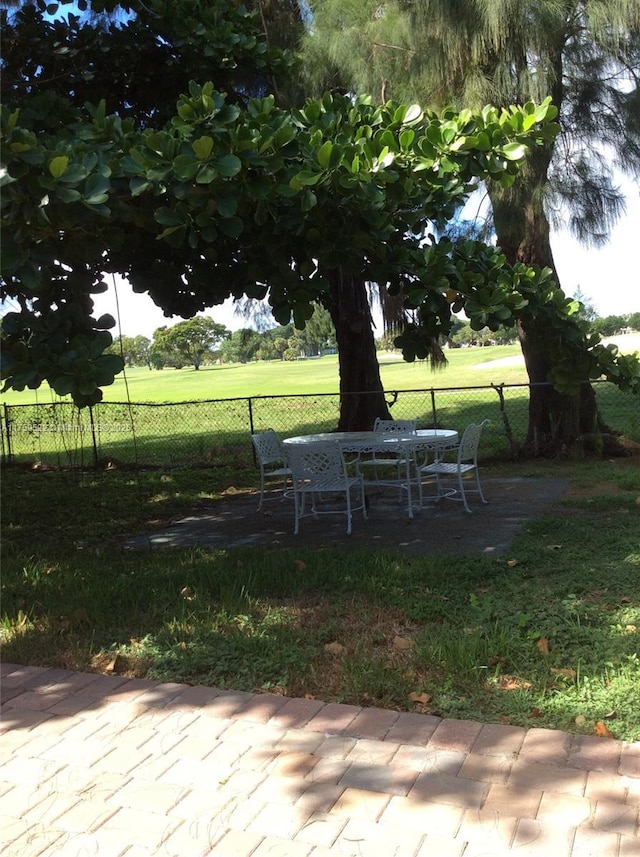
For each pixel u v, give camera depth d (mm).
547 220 9312
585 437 10945
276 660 3861
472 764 2814
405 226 5660
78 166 3943
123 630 4496
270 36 10500
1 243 4016
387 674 3594
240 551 6207
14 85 6781
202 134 4379
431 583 5082
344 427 12055
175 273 6473
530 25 8062
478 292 5523
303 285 5418
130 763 2969
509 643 3836
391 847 2398
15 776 2930
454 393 24688
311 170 4613
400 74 9086
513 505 7777
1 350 4305
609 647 3787
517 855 2328
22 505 9117
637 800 2547
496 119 5223
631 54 8852
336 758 2910
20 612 4691
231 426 19281
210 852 2430
